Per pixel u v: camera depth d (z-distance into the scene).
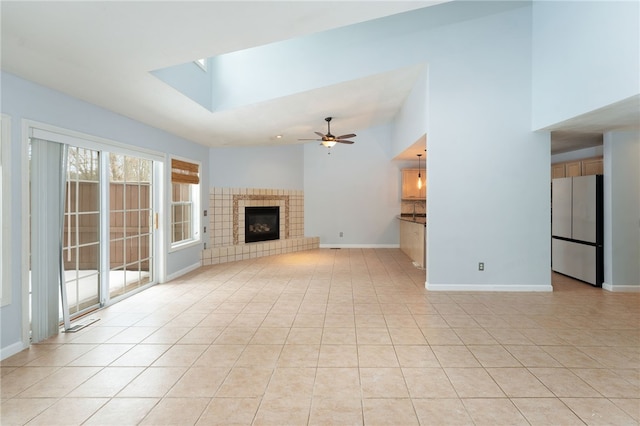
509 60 4.73
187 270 6.11
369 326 3.48
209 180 7.11
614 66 3.22
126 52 2.71
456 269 4.86
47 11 2.08
